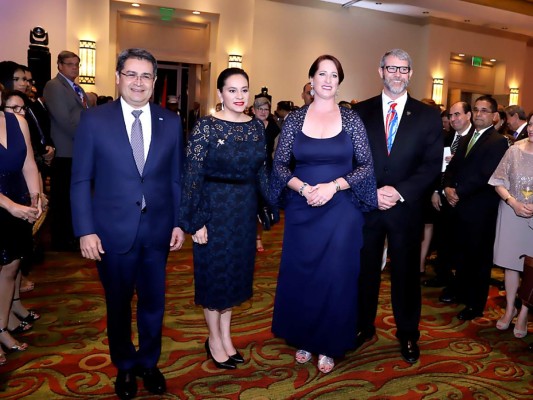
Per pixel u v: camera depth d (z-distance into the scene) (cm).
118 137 213
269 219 277
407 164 279
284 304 278
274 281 428
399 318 290
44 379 254
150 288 234
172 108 1110
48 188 692
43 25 898
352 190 258
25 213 250
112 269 221
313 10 1105
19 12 884
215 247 252
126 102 218
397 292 288
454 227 370
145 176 220
